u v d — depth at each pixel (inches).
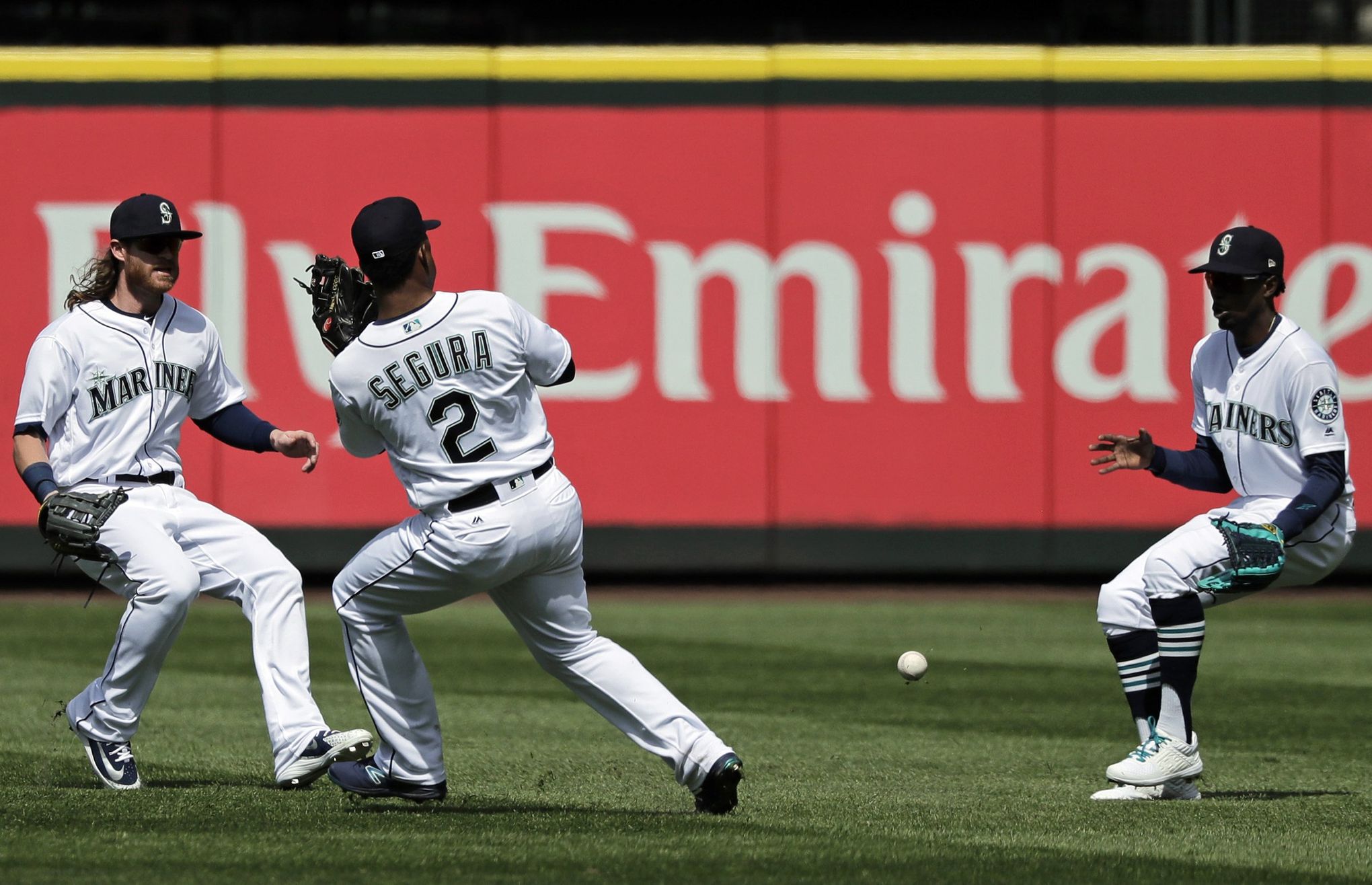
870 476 1844.2
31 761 896.3
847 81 1831.9
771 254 1841.8
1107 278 1827.0
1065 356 1829.5
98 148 1815.9
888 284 1836.9
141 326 812.0
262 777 850.8
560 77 1833.2
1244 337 824.9
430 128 1831.9
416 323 706.2
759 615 1668.3
